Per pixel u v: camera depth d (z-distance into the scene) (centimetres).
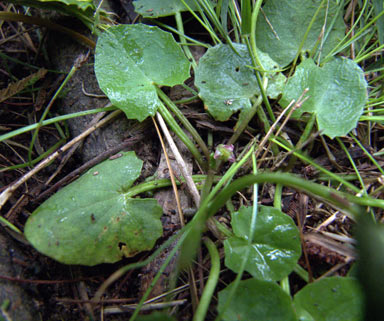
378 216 10
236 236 9
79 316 9
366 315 7
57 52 14
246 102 11
